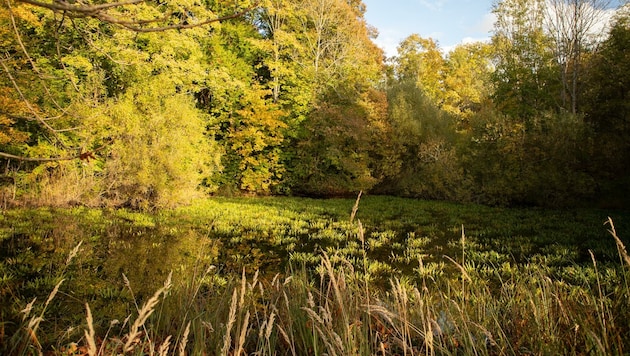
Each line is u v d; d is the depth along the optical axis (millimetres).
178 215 15117
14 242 9875
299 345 3408
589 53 22328
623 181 18062
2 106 12320
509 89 25266
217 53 24078
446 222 15109
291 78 25000
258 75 28000
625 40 18047
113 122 16000
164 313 4270
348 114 23953
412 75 35406
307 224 13961
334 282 3146
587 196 18859
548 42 23938
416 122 25125
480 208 19219
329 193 25094
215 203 19094
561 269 8078
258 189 24609
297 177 25391
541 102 24312
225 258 9117
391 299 5094
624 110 17828
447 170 22203
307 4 26422
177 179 16922
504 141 19969
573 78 22031
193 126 18531
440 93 36719
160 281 6715
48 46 16344
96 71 17156
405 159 25969
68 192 15656
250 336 3918
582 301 3781
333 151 23750
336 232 12688
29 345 3111
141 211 15797
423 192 23688
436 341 3459
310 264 8586
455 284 6102
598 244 10539
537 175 19016
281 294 4320
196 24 2098
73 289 6324
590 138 18234
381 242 11203
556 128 18891
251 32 26844
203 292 5066
